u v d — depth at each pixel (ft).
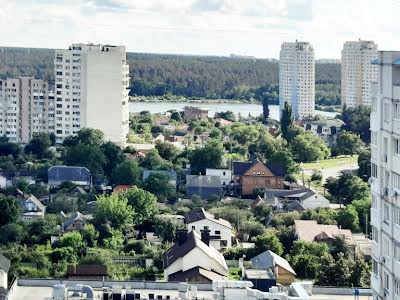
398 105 396.16
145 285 579.07
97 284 579.89
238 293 495.82
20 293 565.53
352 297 565.12
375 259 428.56
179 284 556.10
